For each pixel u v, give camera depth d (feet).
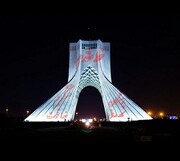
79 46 226.79
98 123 188.44
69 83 217.56
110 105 207.62
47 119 198.18
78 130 122.42
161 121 106.01
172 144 45.93
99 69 223.10
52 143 48.60
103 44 233.76
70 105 206.80
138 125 127.13
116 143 48.75
